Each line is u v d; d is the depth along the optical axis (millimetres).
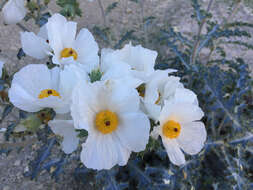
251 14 1199
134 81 216
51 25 253
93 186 601
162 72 239
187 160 496
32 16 391
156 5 1297
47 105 213
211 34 635
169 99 250
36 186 601
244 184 506
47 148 360
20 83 222
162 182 480
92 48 274
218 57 981
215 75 640
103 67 253
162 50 925
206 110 625
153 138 256
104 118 223
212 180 563
